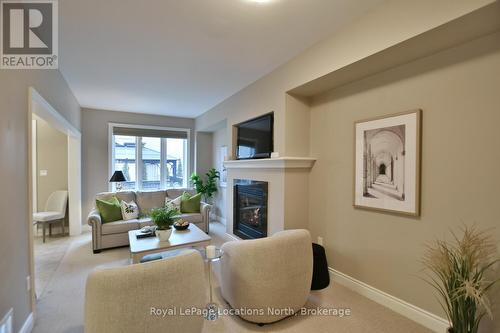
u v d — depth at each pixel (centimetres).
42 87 241
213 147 629
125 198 459
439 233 193
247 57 282
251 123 369
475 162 175
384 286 232
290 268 197
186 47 258
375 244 240
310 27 222
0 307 155
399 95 219
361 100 253
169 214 302
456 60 183
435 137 195
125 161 562
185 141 627
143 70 319
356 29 210
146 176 585
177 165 619
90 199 517
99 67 308
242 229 400
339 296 247
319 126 303
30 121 204
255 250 187
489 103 168
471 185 177
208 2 187
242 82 364
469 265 154
